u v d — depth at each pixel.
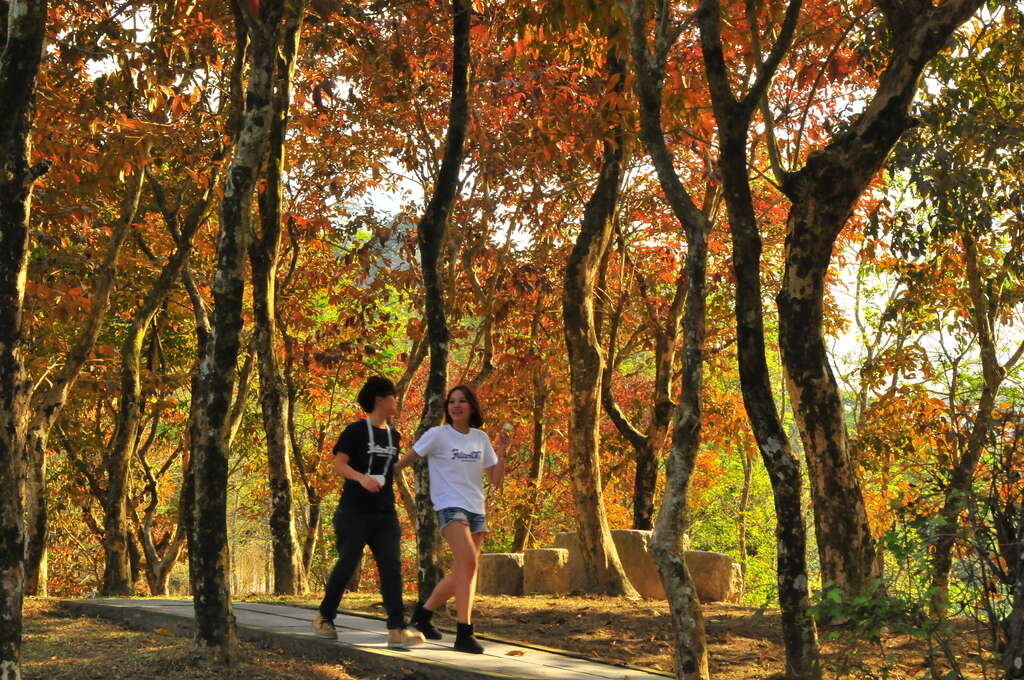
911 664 7.59
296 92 16.89
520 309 21.69
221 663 7.11
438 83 16.31
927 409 18.92
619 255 23.05
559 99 13.91
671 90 10.50
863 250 19.66
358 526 7.80
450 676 6.89
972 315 19.14
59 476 27.20
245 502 35.72
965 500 5.79
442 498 7.58
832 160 8.48
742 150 7.76
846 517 8.67
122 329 23.86
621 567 14.06
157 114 15.34
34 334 17.98
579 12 9.99
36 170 5.38
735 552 42.03
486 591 14.62
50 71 12.97
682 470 6.99
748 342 7.51
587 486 14.14
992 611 5.81
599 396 14.48
